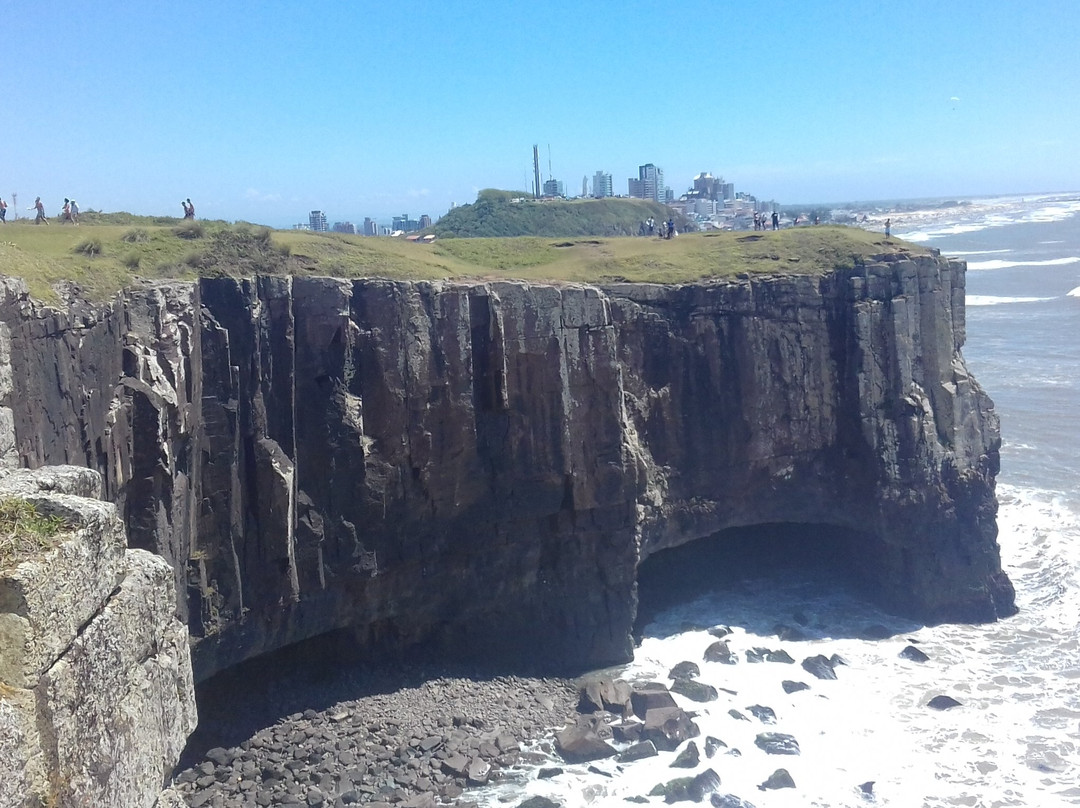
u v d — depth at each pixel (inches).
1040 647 1525.6
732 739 1243.2
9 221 1624.0
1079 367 3371.1
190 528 1192.8
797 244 1904.5
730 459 1729.8
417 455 1385.3
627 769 1174.3
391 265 1567.4
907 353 1742.1
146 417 1083.9
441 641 1450.5
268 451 1278.3
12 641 337.1
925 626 1633.9
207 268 1315.2
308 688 1327.5
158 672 437.4
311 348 1325.0
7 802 309.0
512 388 1460.4
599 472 1509.6
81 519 388.2
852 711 1320.1
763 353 1728.6
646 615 1656.0
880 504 1706.4
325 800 1101.1
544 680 1427.2
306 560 1317.7
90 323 1002.1
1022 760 1182.3
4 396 722.8
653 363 1691.7
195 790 1119.0
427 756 1195.3
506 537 1481.3
